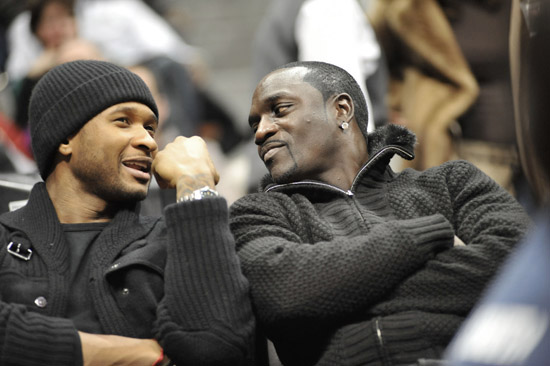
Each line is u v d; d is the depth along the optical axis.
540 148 4.46
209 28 29.70
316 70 7.55
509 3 10.77
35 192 7.32
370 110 11.75
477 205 7.27
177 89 16.27
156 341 6.80
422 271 6.74
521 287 3.98
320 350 6.81
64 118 7.27
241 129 19.91
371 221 7.12
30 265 6.98
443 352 6.56
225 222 6.84
